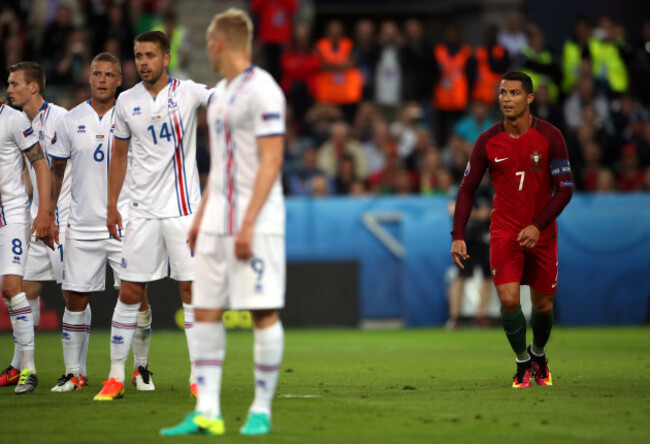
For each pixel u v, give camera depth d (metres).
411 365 32.56
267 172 17.17
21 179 25.17
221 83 18.36
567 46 68.25
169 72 63.75
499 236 25.09
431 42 79.25
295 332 52.69
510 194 25.05
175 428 17.47
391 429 18.05
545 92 61.03
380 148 64.50
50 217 25.58
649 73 69.00
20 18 71.12
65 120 25.56
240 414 20.11
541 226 24.20
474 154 25.55
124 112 23.45
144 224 23.33
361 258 57.22
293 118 66.75
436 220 57.44
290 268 55.38
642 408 20.86
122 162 23.77
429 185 60.00
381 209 57.38
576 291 57.59
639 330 53.09
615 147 64.56
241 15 18.03
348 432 17.69
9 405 21.67
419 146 62.97
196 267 18.00
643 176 61.75
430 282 57.28
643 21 77.88
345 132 62.62
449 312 57.16
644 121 65.31
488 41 67.25
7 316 52.00
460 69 67.25
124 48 65.19
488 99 67.19
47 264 27.53
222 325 18.00
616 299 57.84
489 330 53.22
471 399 22.42
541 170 24.83
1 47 65.56
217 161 17.94
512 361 34.16
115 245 25.41
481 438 17.11
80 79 63.44
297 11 72.38
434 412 20.27
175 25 65.19
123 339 23.09
